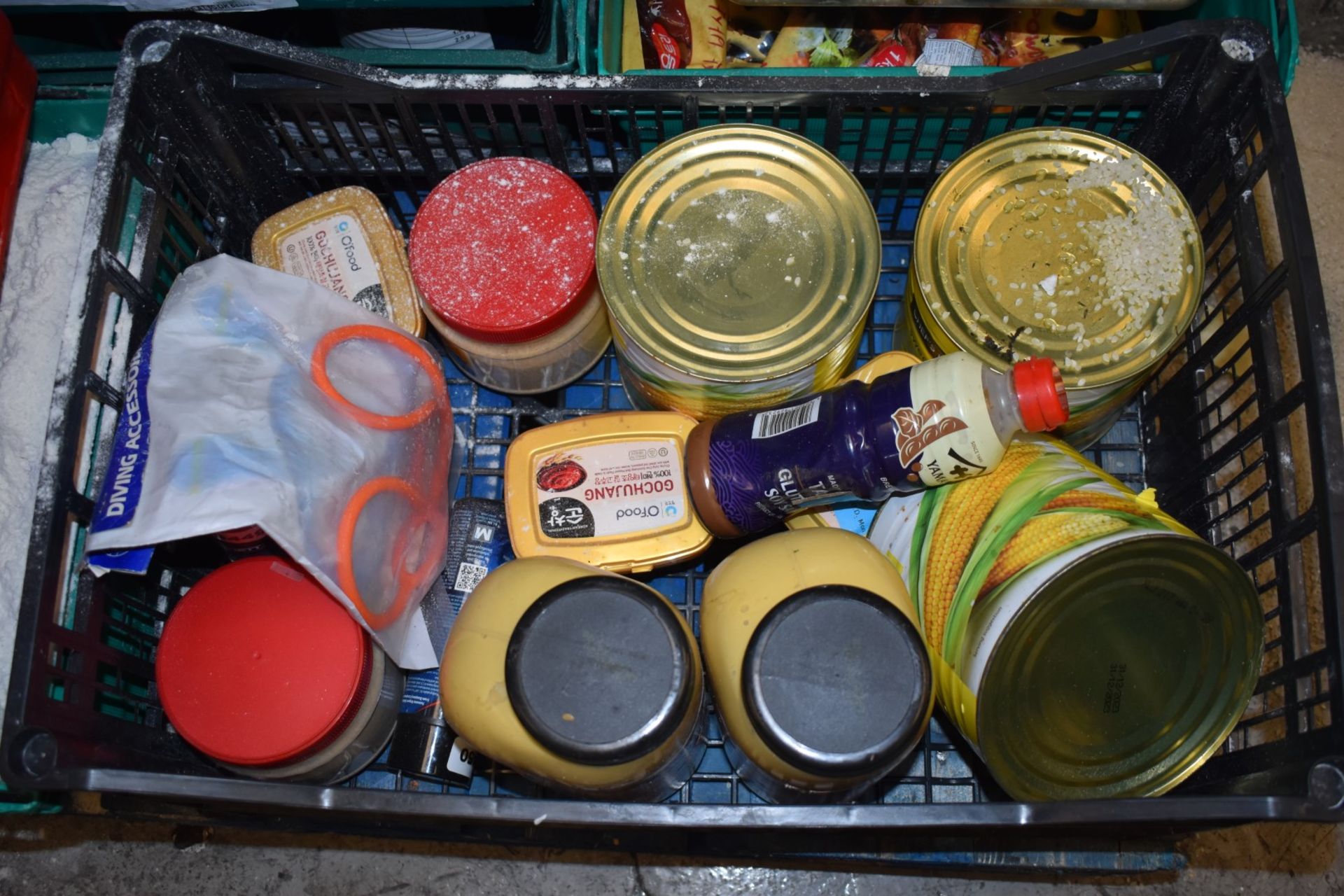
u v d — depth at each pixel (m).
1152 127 0.85
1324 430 0.68
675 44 0.98
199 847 1.05
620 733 0.60
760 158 0.78
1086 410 0.79
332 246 0.89
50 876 1.05
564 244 0.82
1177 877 1.03
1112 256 0.76
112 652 0.73
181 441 0.67
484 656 0.67
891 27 0.99
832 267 0.76
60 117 0.96
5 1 0.83
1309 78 1.23
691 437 0.78
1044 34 0.97
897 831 0.85
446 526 0.84
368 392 0.78
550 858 1.04
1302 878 1.03
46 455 0.68
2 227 0.84
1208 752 0.71
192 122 0.83
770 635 0.62
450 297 0.81
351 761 0.79
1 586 0.85
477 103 0.83
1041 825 0.68
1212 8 0.90
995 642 0.65
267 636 0.73
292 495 0.67
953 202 0.79
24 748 0.62
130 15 0.90
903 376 0.71
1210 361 0.86
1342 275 1.17
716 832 0.87
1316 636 1.04
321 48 0.90
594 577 0.65
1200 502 0.84
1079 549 0.64
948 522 0.72
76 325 0.71
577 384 0.96
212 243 0.92
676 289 0.77
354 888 1.04
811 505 0.77
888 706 0.60
